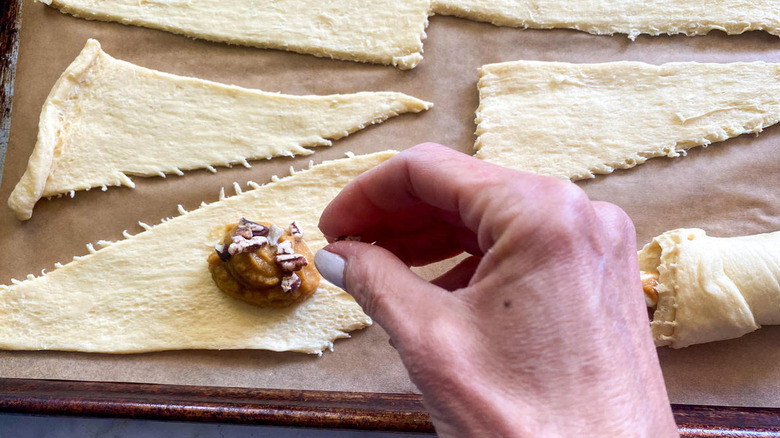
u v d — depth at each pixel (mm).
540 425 177
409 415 272
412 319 192
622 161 310
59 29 316
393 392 289
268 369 293
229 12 319
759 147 315
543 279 180
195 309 297
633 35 323
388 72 321
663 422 188
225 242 289
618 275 195
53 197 305
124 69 310
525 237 180
